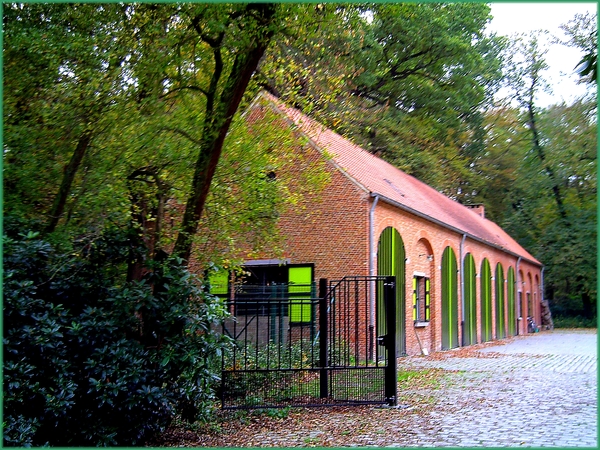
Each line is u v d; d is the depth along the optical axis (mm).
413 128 36625
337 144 22062
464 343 28516
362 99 33219
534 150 47812
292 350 12602
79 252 8414
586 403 11312
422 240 23594
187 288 8289
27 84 9656
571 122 43469
